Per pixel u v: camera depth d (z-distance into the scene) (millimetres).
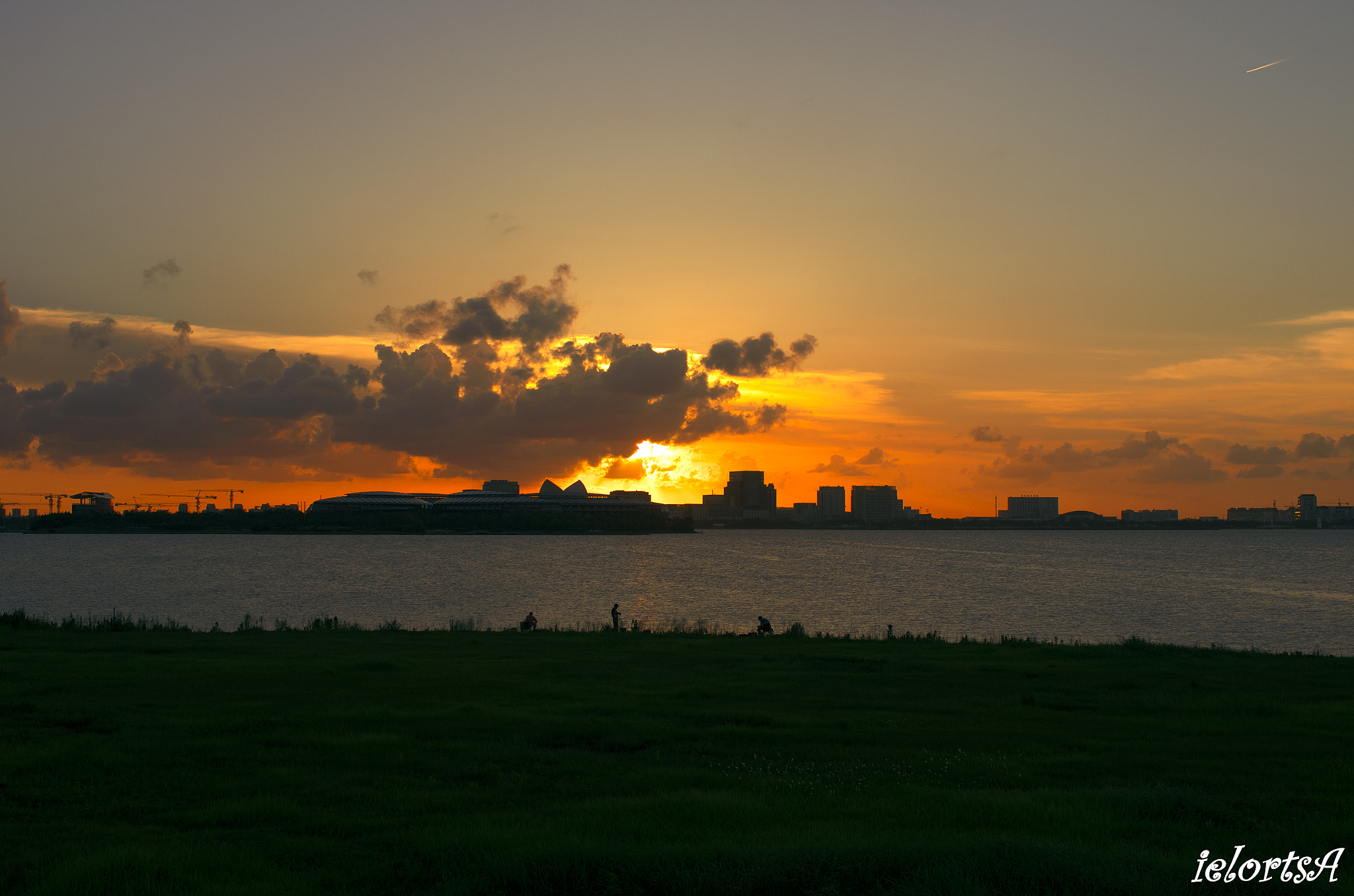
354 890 11164
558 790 16312
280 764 17797
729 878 10859
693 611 83750
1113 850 12203
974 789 16703
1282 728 23141
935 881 10719
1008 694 28578
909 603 94062
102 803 14891
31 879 11180
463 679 30656
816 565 177000
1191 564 183250
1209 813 14836
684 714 24109
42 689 26422
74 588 111688
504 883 11000
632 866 11195
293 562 179750
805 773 17906
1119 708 26156
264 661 34531
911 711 25453
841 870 11070
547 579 132500
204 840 13078
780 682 30734
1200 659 38219
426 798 15539
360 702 25656
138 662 33000
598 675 32219
